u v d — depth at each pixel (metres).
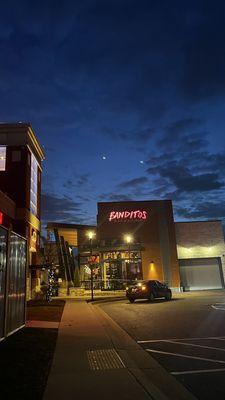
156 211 42.50
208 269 42.53
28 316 16.59
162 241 41.62
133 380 6.51
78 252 42.03
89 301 26.66
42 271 32.97
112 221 41.97
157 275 40.62
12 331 9.63
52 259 39.25
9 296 9.31
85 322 14.59
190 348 9.49
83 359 8.11
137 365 7.81
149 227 41.97
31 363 7.66
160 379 6.83
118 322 15.12
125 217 42.09
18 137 28.98
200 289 41.88
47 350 9.02
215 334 11.42
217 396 5.85
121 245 41.09
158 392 5.84
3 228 8.62
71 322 14.59
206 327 12.87
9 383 6.27
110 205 42.41
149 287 26.59
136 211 42.28
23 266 11.02
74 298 29.88
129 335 11.77
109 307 22.59
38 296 29.23
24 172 28.38
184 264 42.50
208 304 21.81
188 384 6.50
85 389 6.00
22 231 27.30
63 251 40.16
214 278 42.34
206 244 42.91
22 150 28.78
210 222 43.59
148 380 6.53
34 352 8.74
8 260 9.01
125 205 42.44
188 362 8.06
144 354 8.92
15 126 29.08
